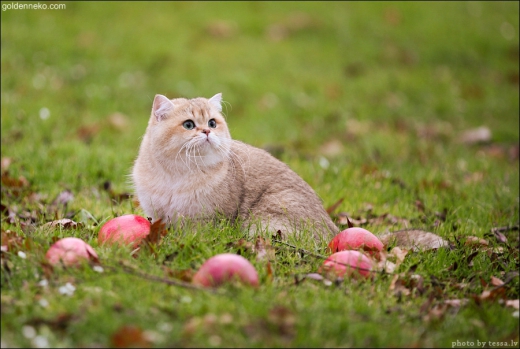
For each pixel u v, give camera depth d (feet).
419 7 65.72
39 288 14.30
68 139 32.42
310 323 13.44
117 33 51.57
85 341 12.43
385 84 49.37
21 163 26.66
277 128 40.01
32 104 36.60
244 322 13.19
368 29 59.21
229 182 19.84
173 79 45.32
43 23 50.65
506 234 22.36
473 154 37.42
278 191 20.54
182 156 19.19
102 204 23.56
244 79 46.55
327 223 20.65
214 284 14.46
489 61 56.75
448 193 27.55
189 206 19.40
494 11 67.92
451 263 17.90
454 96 48.85
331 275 15.75
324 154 35.45
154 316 13.29
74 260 15.07
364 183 27.81
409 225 22.97
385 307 14.70
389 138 38.93
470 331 14.14
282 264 16.76
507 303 15.58
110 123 36.37
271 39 54.95
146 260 15.84
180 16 57.06
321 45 54.95
